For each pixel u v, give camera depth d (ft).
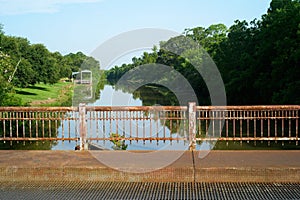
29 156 26.50
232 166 23.13
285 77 100.99
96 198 20.04
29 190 21.49
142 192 20.99
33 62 212.23
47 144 61.87
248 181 22.67
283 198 19.83
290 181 22.57
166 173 22.95
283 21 106.11
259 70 120.67
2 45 163.43
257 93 124.98
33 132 73.82
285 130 75.20
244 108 29.07
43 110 29.32
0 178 23.53
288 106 28.68
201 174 22.80
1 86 99.66
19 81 177.58
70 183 22.81
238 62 137.80
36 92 213.05
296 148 57.93
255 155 26.40
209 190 21.27
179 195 20.44
